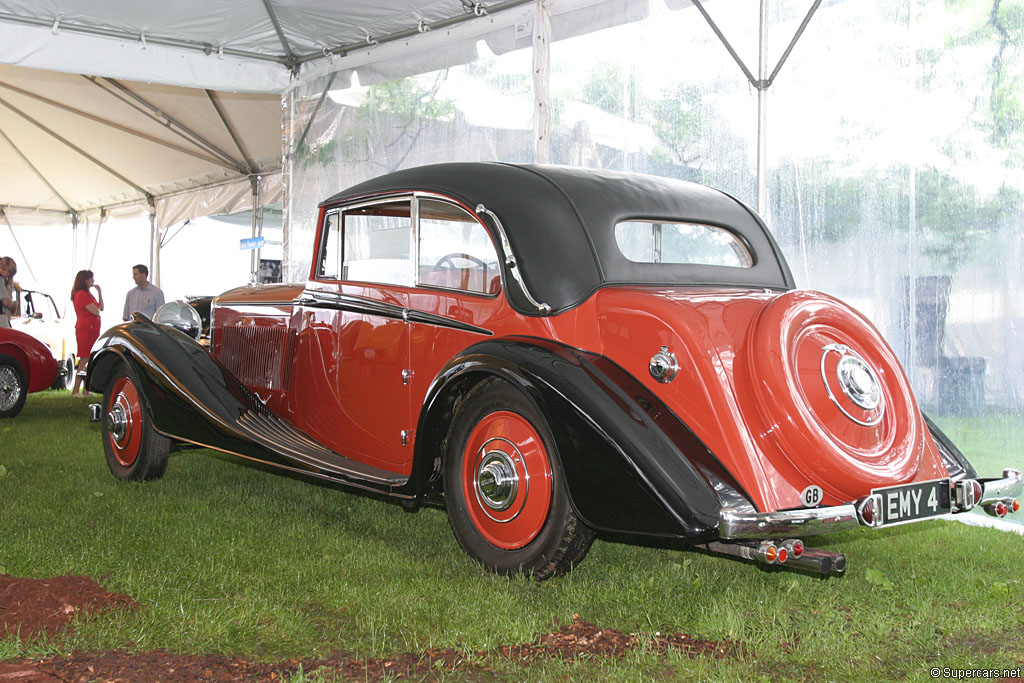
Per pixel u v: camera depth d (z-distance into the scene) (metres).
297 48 8.00
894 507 2.79
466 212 3.55
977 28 4.61
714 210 3.79
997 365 4.55
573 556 3.01
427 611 2.82
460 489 3.33
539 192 3.39
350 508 4.45
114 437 5.00
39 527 3.80
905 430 2.98
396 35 7.35
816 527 2.63
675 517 2.61
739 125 5.41
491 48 6.71
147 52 7.55
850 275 5.07
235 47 7.93
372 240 4.02
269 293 4.79
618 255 3.31
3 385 8.23
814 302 2.98
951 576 3.36
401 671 2.39
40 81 10.30
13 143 13.01
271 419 4.42
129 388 4.93
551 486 3.01
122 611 2.68
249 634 2.59
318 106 8.15
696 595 3.09
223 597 2.92
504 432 3.16
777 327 2.83
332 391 4.14
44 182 14.90
